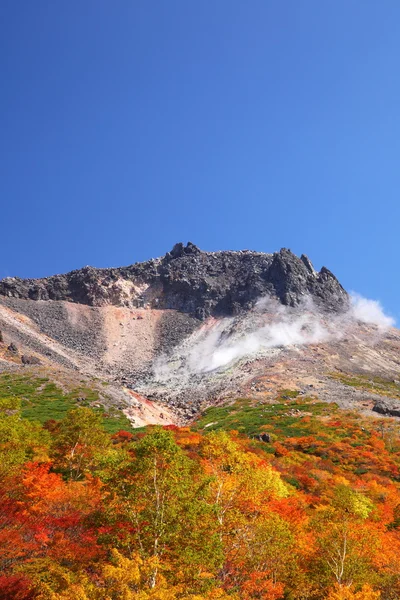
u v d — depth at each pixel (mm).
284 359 135250
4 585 18562
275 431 76062
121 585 15789
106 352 172750
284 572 24656
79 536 22812
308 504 38062
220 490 26031
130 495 20062
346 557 25906
